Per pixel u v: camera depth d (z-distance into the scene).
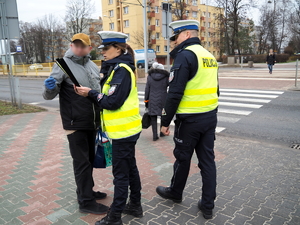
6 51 10.30
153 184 3.72
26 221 2.85
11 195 3.45
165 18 12.28
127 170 2.68
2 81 26.84
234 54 44.12
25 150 5.32
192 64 2.63
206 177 2.83
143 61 32.66
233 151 5.05
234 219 2.85
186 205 3.15
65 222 2.83
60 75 2.74
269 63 19.77
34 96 14.99
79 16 57.38
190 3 52.84
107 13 55.69
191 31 2.80
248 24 50.78
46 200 3.30
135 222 2.81
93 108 2.85
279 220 2.82
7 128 7.27
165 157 4.85
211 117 2.81
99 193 3.34
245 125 7.25
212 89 2.78
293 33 47.88
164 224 2.77
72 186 3.69
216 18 44.06
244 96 11.39
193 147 2.84
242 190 3.49
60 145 5.63
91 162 3.17
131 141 2.63
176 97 2.64
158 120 8.23
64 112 2.85
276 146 5.35
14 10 10.02
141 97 12.58
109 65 2.60
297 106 9.23
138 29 51.09
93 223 2.80
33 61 73.31
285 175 3.93
